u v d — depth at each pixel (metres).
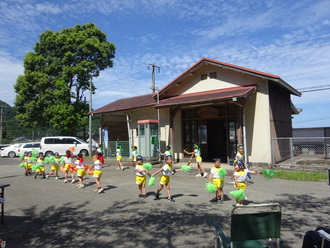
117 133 20.25
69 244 4.33
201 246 4.12
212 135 15.71
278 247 3.25
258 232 3.10
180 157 15.52
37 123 24.17
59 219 5.65
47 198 7.58
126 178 10.68
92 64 23.88
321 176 9.62
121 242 4.36
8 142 51.78
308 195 7.19
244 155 12.38
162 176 6.91
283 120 14.88
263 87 12.95
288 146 14.98
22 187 9.34
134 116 17.73
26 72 23.55
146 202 6.79
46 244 4.35
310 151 19.05
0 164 17.75
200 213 5.76
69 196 7.74
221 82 14.30
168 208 6.21
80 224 5.29
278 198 6.91
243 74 13.53
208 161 15.14
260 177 10.06
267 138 12.66
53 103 23.44
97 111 19.28
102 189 8.13
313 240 3.07
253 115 13.09
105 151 18.66
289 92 16.28
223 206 6.28
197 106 14.97
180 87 15.84
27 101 24.06
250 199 6.85
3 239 4.59
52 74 24.27
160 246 4.17
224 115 14.21
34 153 13.17
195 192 7.82
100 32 25.73
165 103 14.34
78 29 25.36
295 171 10.91
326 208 5.98
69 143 21.66
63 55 24.12
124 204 6.66
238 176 6.20
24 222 5.50
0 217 5.88
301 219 5.26
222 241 3.31
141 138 15.97
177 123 15.67
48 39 23.69
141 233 4.72
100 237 4.59
